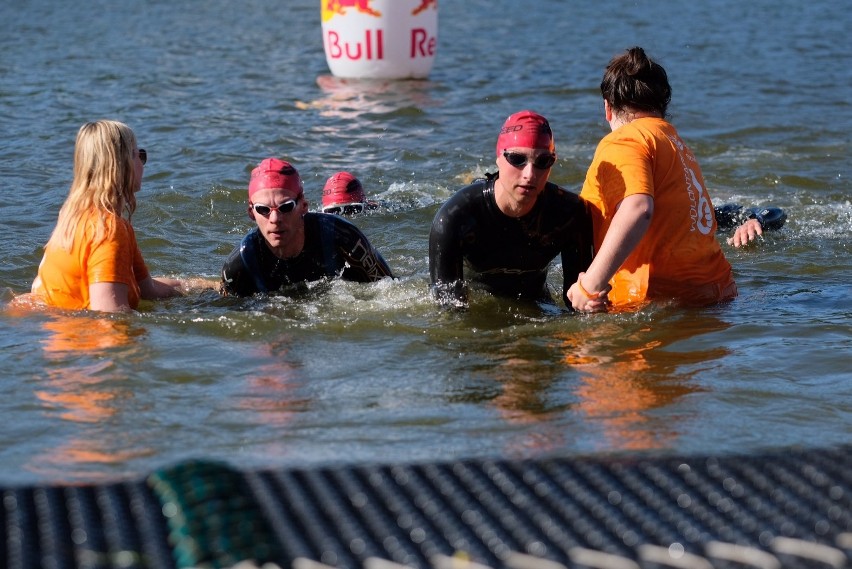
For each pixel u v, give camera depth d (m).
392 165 20.98
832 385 9.18
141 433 8.07
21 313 11.24
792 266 13.89
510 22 49.38
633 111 11.65
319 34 44.38
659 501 4.52
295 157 21.62
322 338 10.58
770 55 36.16
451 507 4.49
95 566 4.02
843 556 4.08
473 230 11.45
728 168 20.45
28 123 24.39
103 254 11.27
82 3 56.31
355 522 4.37
